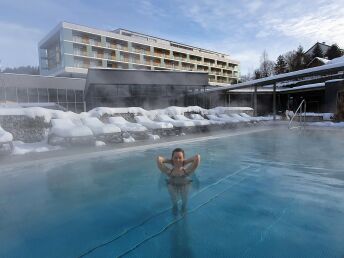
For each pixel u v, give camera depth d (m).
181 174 3.80
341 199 3.33
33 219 2.97
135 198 3.60
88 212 3.15
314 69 11.59
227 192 3.71
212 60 62.97
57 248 2.35
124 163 5.52
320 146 7.42
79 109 19.91
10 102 16.66
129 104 15.87
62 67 38.53
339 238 2.36
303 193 3.58
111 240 2.47
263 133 10.35
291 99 21.97
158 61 52.16
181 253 2.21
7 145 6.09
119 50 45.59
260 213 2.96
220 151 6.78
